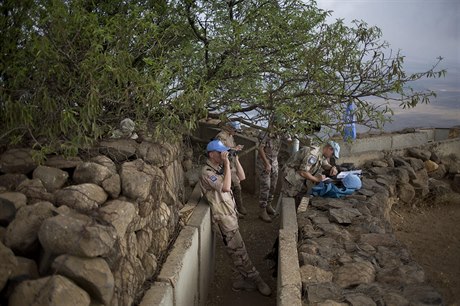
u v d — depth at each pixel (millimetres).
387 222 5047
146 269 3309
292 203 5184
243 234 6195
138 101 3840
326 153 5738
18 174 3191
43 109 3248
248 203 7238
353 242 4312
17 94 3381
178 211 4434
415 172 7512
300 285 3430
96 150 3744
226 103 4848
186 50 4305
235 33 4418
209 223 4750
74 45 3457
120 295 2738
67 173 3281
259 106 4879
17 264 2398
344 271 3688
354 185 5809
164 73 3703
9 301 2246
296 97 4621
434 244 6078
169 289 3236
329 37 4387
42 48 3000
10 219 2754
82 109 3264
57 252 2465
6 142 3463
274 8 4727
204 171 4648
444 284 5004
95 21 3436
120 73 3395
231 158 5020
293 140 6945
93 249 2488
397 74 4082
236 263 4750
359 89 4383
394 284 3592
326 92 4453
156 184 3680
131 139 4051
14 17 3289
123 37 3637
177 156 4797
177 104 3885
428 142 8875
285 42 4754
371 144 8727
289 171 5574
